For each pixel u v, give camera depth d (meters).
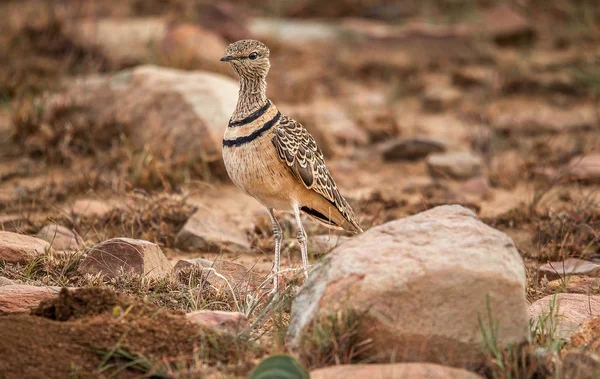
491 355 8.06
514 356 8.01
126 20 26.25
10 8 27.52
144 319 8.53
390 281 8.07
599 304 10.17
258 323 9.18
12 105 19.75
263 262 12.44
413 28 28.06
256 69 10.52
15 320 8.27
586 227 13.37
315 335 8.12
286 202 10.84
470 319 8.05
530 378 7.93
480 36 27.45
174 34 23.53
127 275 10.51
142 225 13.41
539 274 11.79
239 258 12.63
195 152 16.50
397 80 24.38
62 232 12.70
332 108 21.75
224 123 16.80
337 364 7.98
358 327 8.10
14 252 11.16
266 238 13.44
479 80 24.09
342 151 19.00
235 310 10.02
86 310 8.66
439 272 8.07
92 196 15.13
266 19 29.56
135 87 17.84
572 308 9.98
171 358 8.05
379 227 8.75
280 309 9.32
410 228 8.63
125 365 7.90
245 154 10.46
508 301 8.07
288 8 31.14
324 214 11.48
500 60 25.97
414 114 22.05
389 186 16.78
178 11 28.09
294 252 12.90
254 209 15.09
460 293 8.04
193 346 8.30
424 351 8.08
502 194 16.33
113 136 17.34
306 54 26.06
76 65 22.33
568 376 7.79
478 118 20.92
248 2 31.64
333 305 8.12
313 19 30.88
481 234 8.48
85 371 7.77
